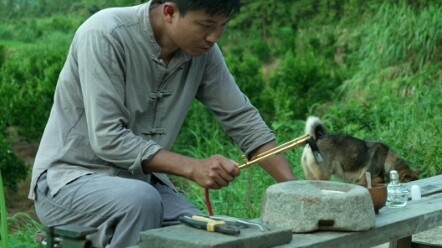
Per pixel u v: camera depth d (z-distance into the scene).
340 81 11.24
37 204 3.30
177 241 2.42
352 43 12.41
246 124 3.57
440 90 9.22
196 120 9.63
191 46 3.15
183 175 3.03
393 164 6.83
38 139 10.92
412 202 3.30
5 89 10.90
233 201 6.45
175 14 3.13
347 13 13.59
